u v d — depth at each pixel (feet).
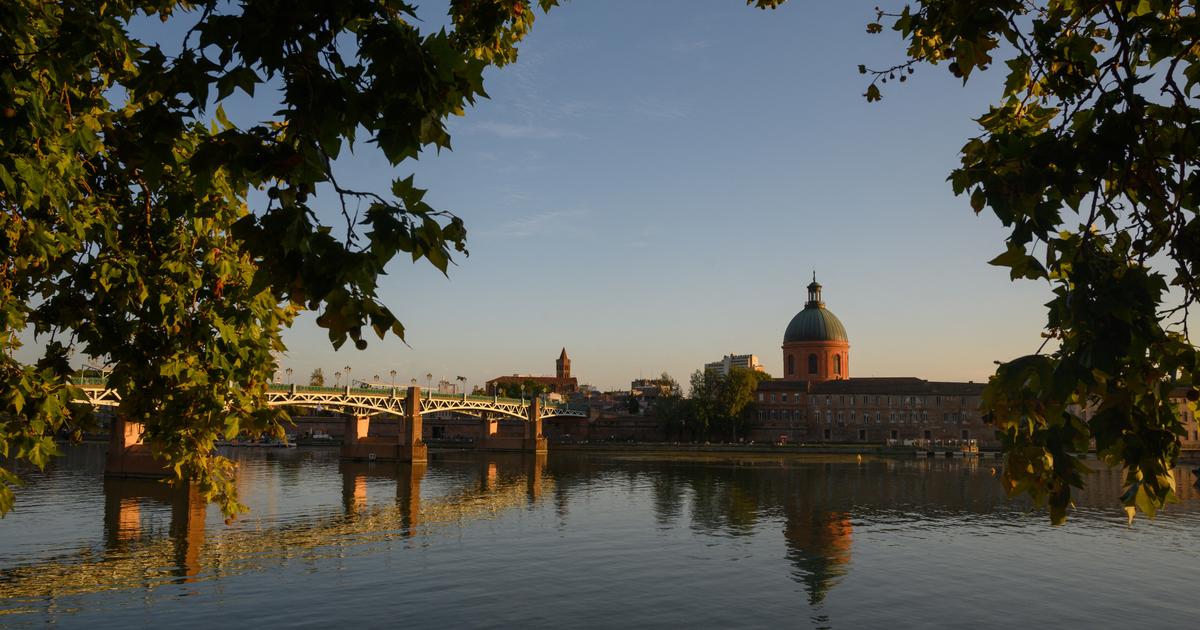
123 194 32.78
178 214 28.55
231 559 156.25
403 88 14.92
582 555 161.38
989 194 16.72
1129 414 15.19
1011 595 128.57
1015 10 17.75
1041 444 15.62
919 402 605.73
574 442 638.12
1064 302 15.67
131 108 28.96
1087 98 17.58
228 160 15.26
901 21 21.36
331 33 15.46
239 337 34.22
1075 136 16.30
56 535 180.45
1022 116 21.20
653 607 121.19
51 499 239.71
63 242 29.17
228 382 35.04
